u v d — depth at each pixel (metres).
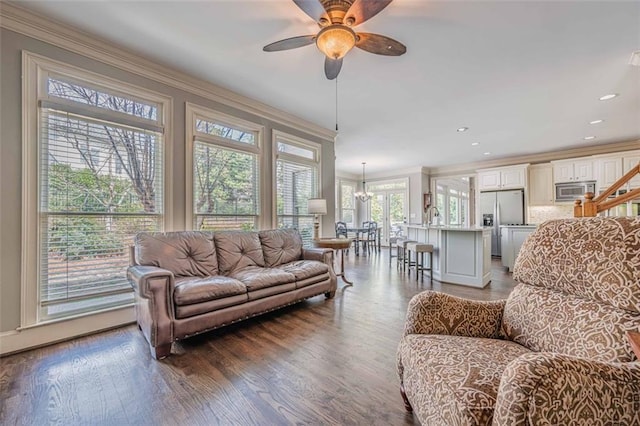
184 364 1.94
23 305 2.14
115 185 2.66
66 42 2.36
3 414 1.45
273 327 2.59
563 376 0.75
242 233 3.29
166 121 2.98
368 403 1.54
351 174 9.80
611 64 2.79
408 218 8.77
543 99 3.62
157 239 2.59
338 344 2.25
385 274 4.97
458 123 4.55
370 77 3.08
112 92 2.65
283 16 2.17
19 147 2.16
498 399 0.79
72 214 2.41
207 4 2.05
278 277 2.80
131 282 2.33
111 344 2.24
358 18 1.88
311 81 3.20
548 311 1.22
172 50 2.63
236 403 1.54
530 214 6.71
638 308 0.96
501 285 4.21
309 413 1.46
